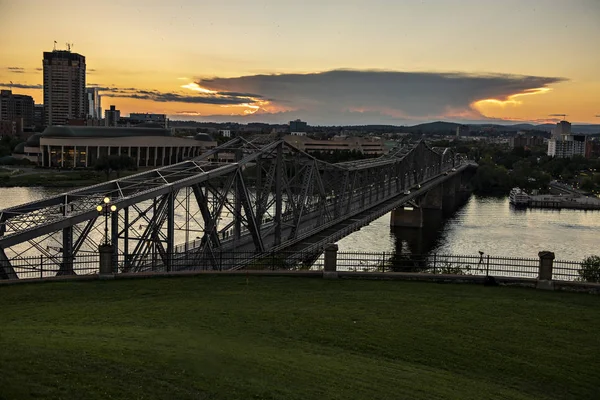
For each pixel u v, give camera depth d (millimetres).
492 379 23141
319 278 37469
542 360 24969
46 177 190000
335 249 37656
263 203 66125
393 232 131250
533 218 157750
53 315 27766
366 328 27516
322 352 24312
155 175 57125
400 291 34625
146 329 25484
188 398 17812
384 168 124438
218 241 54938
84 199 49781
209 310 29281
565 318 30312
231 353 22609
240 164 59438
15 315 27656
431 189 166500
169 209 50406
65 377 18172
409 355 24828
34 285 34188
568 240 121875
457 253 105688
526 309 31625
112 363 19766
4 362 18688
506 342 26672
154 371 19562
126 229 47094
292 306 30578
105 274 36188
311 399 18922
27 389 17031
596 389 22812
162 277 36844
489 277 37188
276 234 65312
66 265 44156
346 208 96312
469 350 25609
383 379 21578
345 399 19281
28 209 47031
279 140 67250
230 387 18984
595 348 26484
